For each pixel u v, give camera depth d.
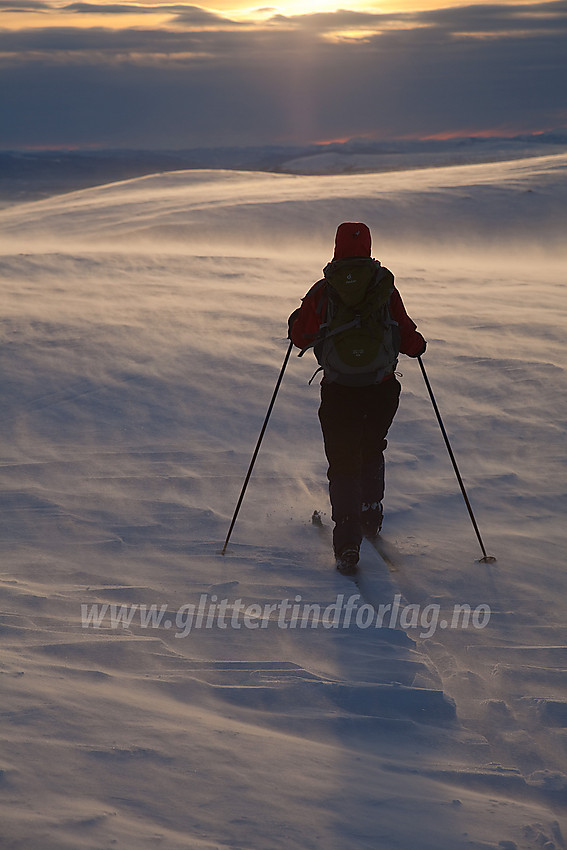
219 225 93.69
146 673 8.93
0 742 6.92
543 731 8.45
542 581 12.66
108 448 19.11
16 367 24.97
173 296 36.28
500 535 14.56
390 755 7.62
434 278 46.44
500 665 9.91
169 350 26.64
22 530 14.34
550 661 10.09
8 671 8.46
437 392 22.95
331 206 101.00
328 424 13.94
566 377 23.89
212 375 24.25
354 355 13.49
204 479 17.22
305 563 13.30
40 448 19.11
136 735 7.30
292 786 6.78
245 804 6.43
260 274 45.22
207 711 8.12
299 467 18.03
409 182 117.88
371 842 6.16
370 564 13.30
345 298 13.55
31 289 37.72
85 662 9.07
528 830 6.47
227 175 147.25
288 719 8.13
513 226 92.06
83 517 15.02
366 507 14.27
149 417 21.19
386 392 14.09
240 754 7.19
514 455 18.64
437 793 6.95
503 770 7.51
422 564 13.34
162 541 14.03
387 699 8.67
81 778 6.55
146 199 116.38
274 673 9.11
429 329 30.33
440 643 10.52
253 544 14.05
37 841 5.69
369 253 14.05
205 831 6.06
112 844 5.75
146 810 6.23
